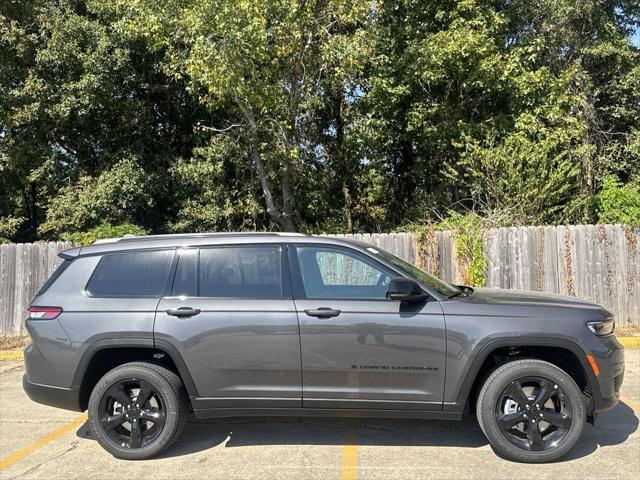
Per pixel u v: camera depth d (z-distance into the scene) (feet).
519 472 13.73
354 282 15.23
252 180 45.50
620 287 31.76
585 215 38.29
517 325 14.29
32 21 41.63
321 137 51.93
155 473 14.15
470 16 43.24
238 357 14.75
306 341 14.60
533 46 43.57
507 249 32.37
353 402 14.57
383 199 55.26
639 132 45.14
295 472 13.98
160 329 14.85
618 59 46.32
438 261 32.81
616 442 15.66
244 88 34.81
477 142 39.65
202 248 15.78
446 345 14.35
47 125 43.88
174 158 46.47
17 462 15.15
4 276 33.58
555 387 14.25
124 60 40.98
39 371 15.29
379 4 40.91
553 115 40.98
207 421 18.16
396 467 14.16
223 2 32.55
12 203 57.31
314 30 38.55
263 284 15.26
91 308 15.28
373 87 44.42
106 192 41.22
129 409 15.11
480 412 14.48
